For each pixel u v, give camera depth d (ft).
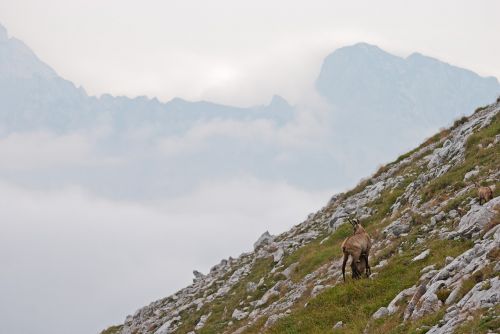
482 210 246.06
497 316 154.20
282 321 274.98
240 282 470.80
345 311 245.45
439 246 250.78
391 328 200.23
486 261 187.83
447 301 184.03
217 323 417.28
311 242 454.81
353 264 268.82
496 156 329.93
